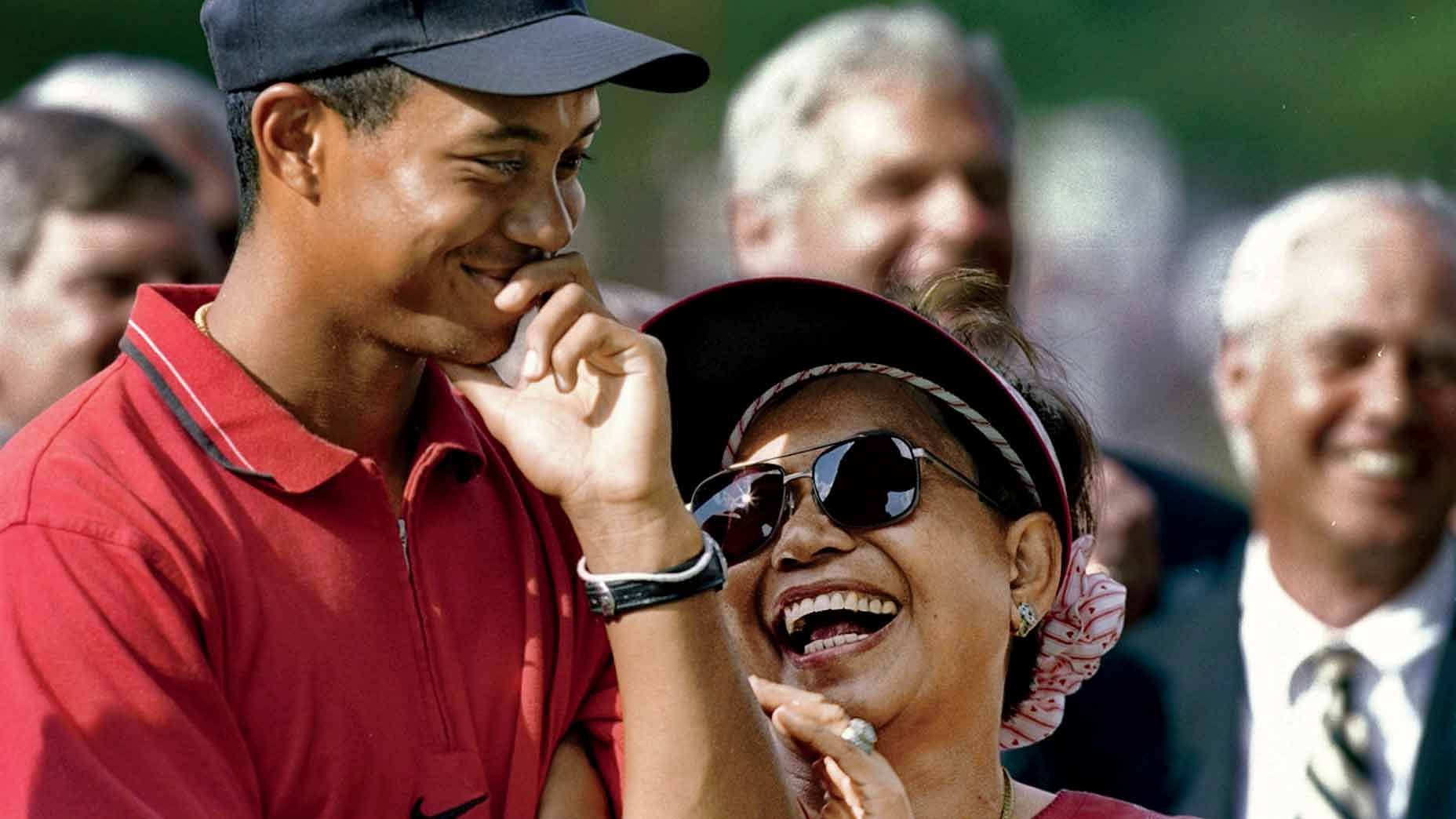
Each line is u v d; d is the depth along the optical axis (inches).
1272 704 655.8
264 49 358.6
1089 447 469.1
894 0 1534.2
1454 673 641.6
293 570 360.2
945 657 421.7
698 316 423.8
